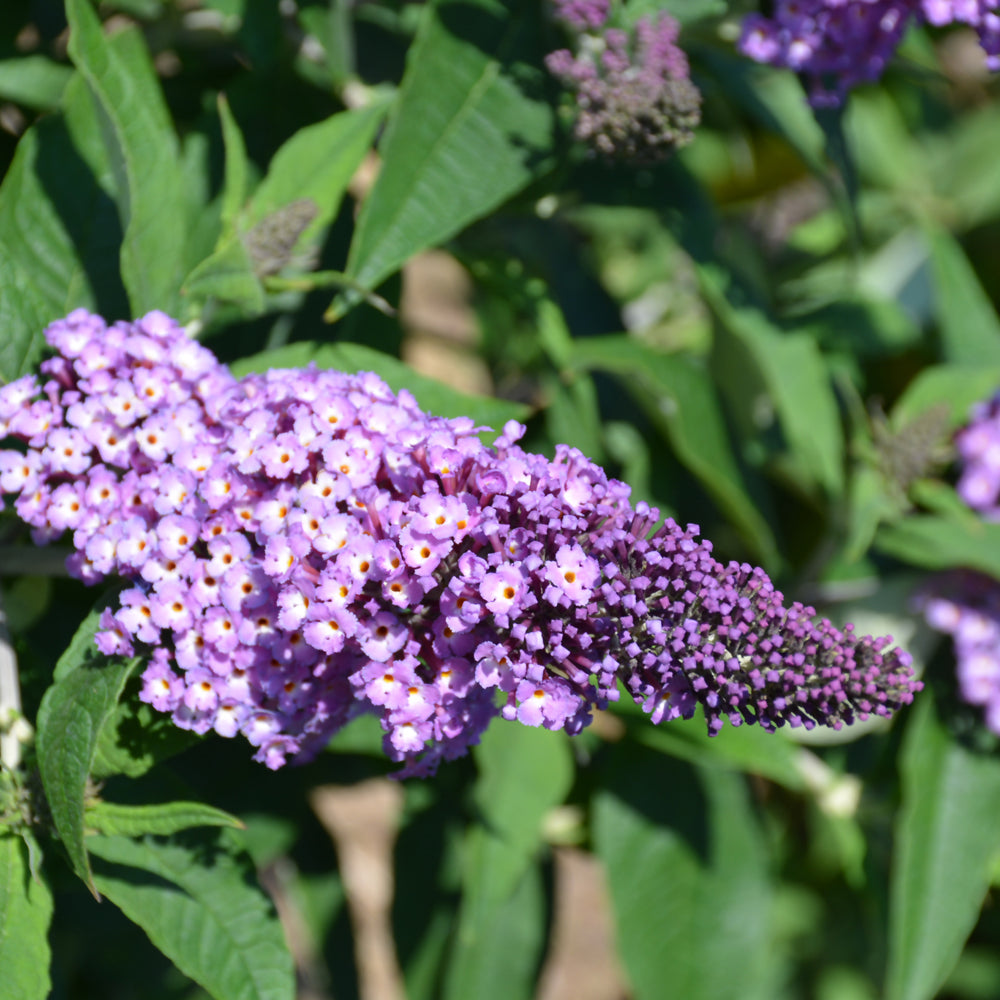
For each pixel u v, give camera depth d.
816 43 0.77
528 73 0.77
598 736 0.87
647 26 0.76
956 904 0.81
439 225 0.75
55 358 0.68
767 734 0.80
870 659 0.63
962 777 0.82
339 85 0.80
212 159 0.79
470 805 0.84
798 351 0.89
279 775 0.81
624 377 0.85
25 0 0.80
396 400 0.67
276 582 0.65
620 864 0.84
